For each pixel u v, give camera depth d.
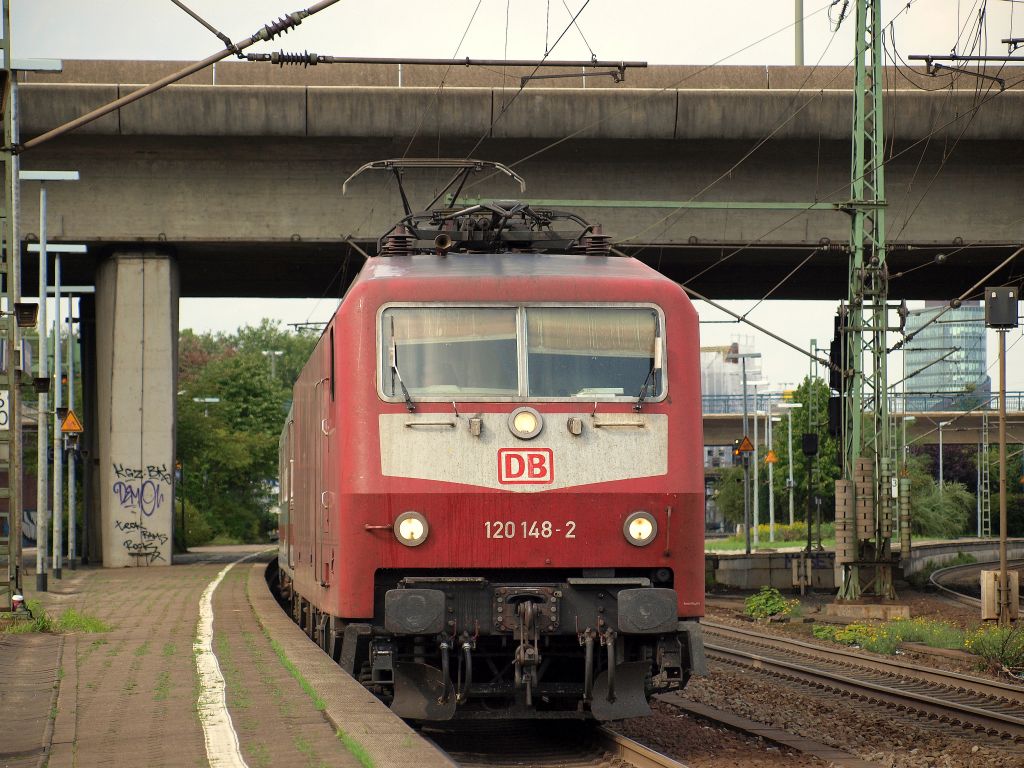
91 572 88.75
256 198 89.44
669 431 28.33
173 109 83.81
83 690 29.11
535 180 90.12
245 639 40.53
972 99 84.69
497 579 28.23
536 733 31.47
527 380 28.12
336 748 21.55
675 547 28.12
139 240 89.44
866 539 74.00
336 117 84.19
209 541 184.38
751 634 62.50
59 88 83.56
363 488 27.52
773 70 87.19
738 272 106.19
